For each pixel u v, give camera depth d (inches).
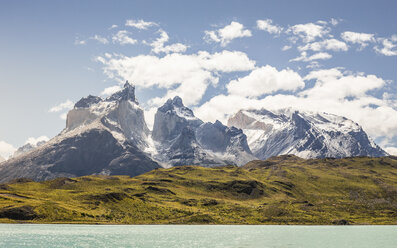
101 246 7121.1
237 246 7470.5
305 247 7480.3
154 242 7810.0
